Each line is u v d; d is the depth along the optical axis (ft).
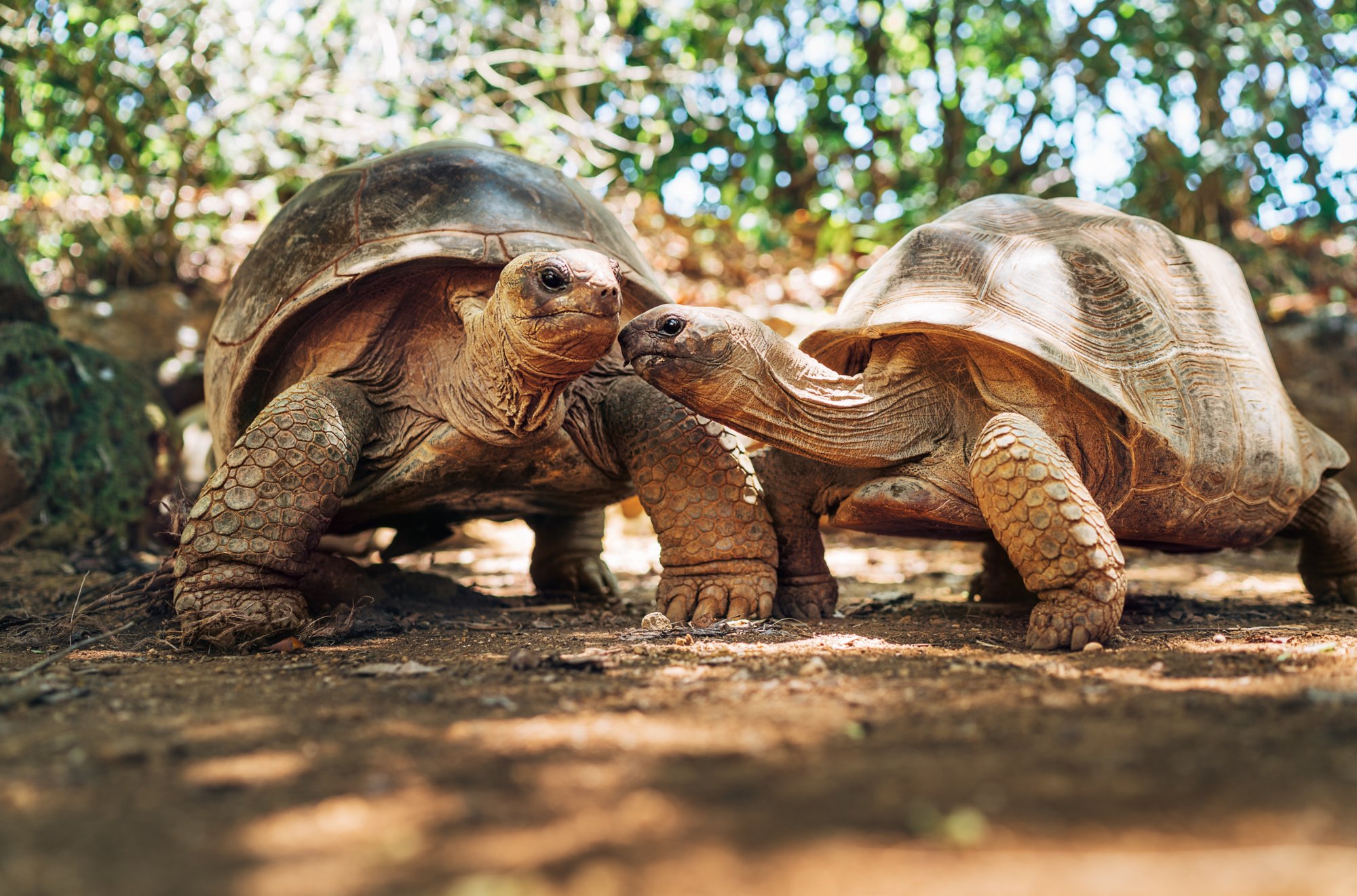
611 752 6.13
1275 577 19.90
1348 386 27.99
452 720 7.04
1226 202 34.88
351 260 12.21
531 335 10.33
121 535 22.34
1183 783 5.30
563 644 10.62
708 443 12.14
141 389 24.99
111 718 7.36
